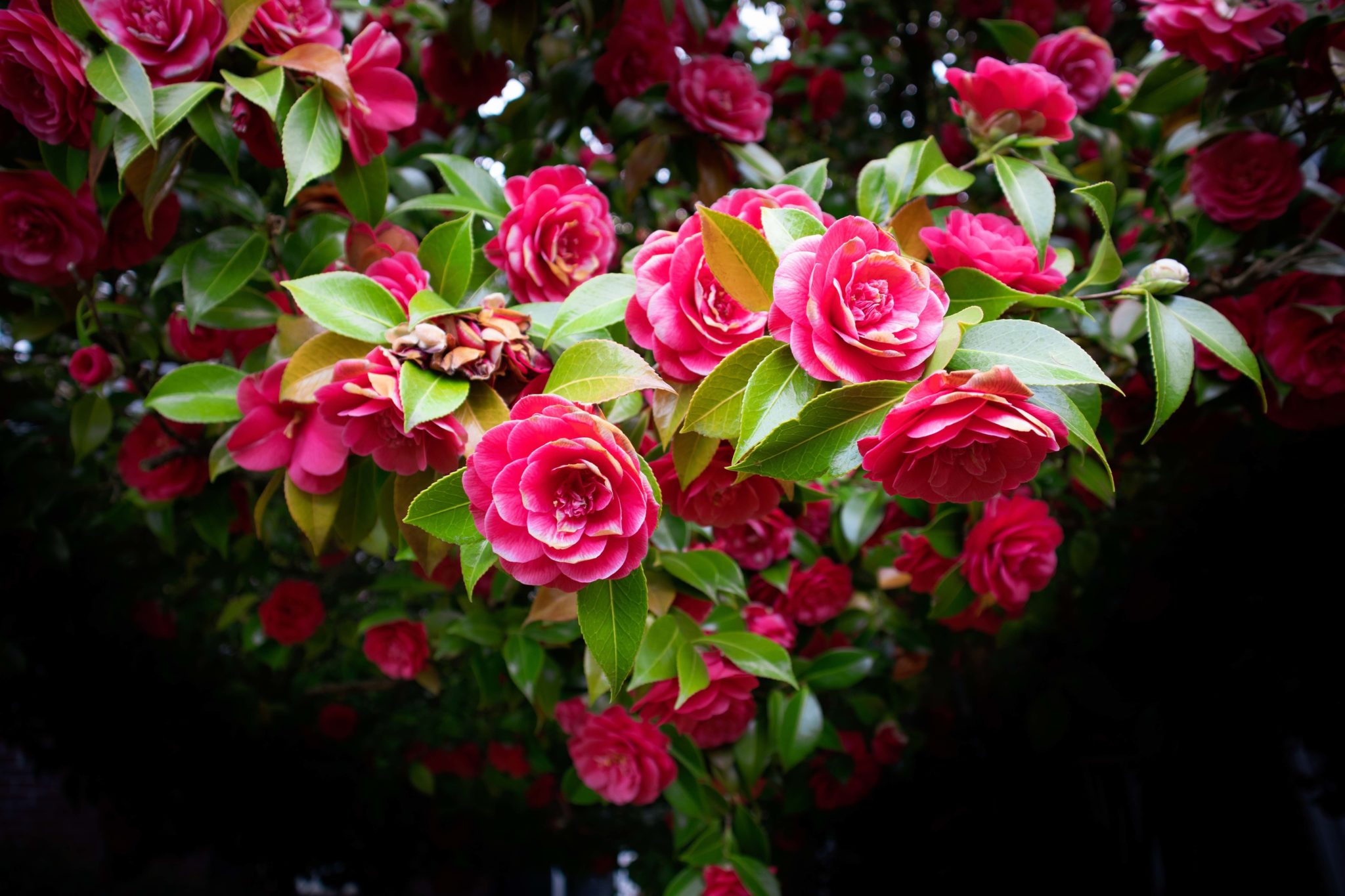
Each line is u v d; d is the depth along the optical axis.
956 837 1.59
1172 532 1.21
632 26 1.09
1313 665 1.17
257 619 1.39
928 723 1.53
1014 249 0.67
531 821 2.04
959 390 0.53
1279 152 0.88
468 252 0.70
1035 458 0.54
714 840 0.93
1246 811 1.58
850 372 0.55
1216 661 1.24
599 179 1.50
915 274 0.56
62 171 0.74
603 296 0.64
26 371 1.18
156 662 1.62
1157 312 0.66
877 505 1.04
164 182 0.72
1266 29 0.83
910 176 0.73
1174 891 1.73
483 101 1.16
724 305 0.61
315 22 0.77
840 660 0.98
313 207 0.83
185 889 3.15
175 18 0.68
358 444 0.64
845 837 1.74
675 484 0.70
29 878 3.17
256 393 0.69
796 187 0.71
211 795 1.86
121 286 1.08
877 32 1.76
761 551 0.96
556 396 0.58
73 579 1.40
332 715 1.75
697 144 1.04
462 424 0.62
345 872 2.20
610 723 0.96
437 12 1.12
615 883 3.14
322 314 0.62
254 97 0.67
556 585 0.57
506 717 1.44
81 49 0.67
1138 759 1.43
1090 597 1.26
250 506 1.01
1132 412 1.01
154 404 0.73
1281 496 1.12
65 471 1.23
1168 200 0.99
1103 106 1.04
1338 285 0.86
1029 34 1.02
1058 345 0.55
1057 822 1.59
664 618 0.78
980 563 0.92
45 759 1.82
